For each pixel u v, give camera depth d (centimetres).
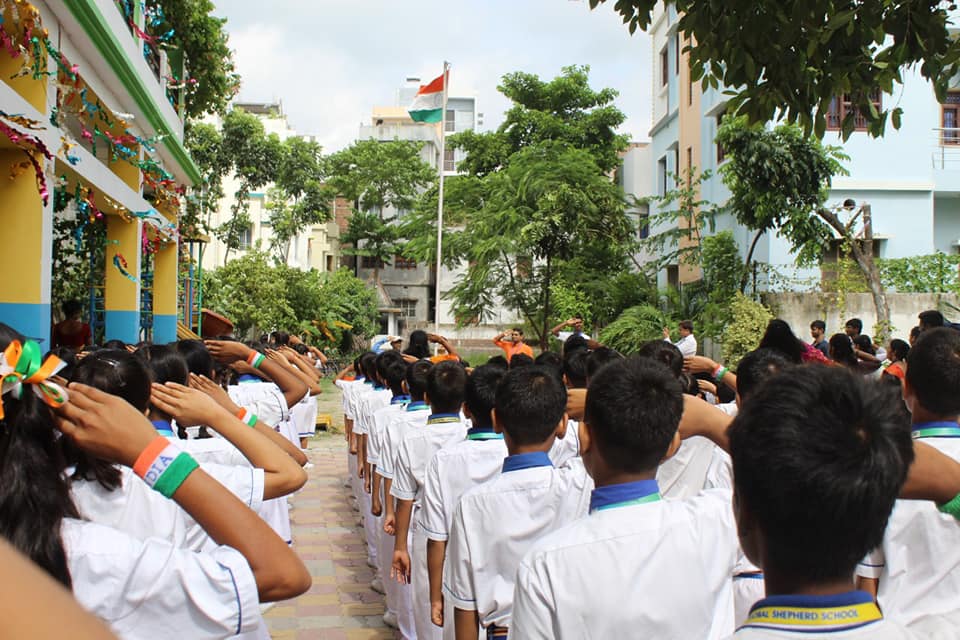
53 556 153
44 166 660
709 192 1955
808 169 1418
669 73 2280
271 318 2316
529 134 2708
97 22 737
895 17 486
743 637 129
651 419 197
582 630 185
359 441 718
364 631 497
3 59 630
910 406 247
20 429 156
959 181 1620
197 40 1475
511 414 277
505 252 2022
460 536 275
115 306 995
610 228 1977
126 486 217
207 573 162
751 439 133
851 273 1508
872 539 129
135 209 1006
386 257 3431
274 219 2808
